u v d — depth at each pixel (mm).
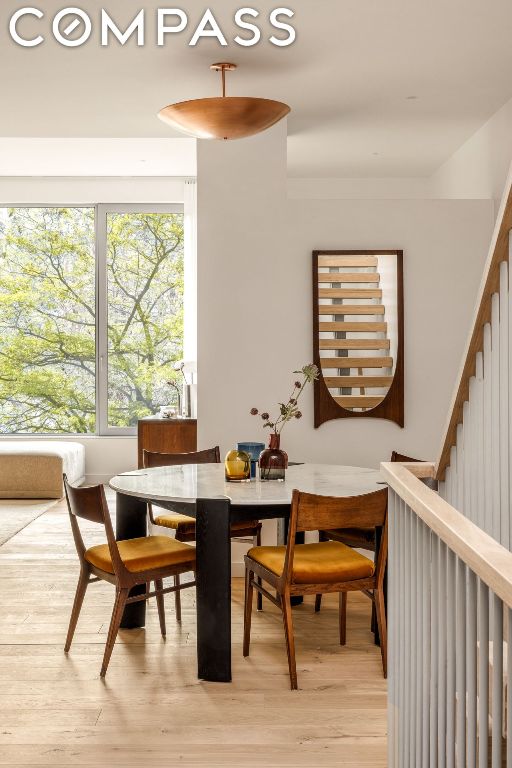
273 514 3555
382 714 3098
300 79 4828
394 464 2426
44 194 9344
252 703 3205
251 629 4160
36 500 8188
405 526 2109
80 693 3311
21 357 9562
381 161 6934
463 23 4055
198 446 5395
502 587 1135
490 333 2389
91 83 4855
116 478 4105
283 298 5395
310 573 3414
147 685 3396
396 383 5402
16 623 4234
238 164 5371
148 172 8953
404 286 5426
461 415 2660
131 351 9555
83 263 9547
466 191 6312
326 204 5391
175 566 3645
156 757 2758
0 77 4742
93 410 9578
